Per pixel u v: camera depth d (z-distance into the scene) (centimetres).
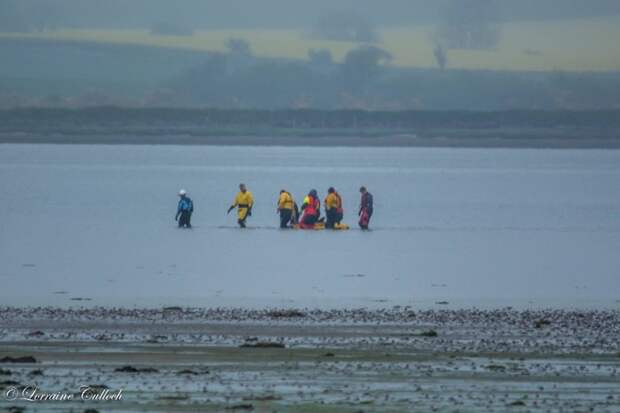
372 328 11056
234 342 10144
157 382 8381
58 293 13925
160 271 16525
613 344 10212
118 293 13988
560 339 10475
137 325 11094
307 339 10369
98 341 10119
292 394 8038
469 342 10275
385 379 8575
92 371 8750
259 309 12512
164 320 11450
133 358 9319
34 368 8856
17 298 13400
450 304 13175
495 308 12812
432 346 10044
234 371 8825
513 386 8369
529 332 10881
